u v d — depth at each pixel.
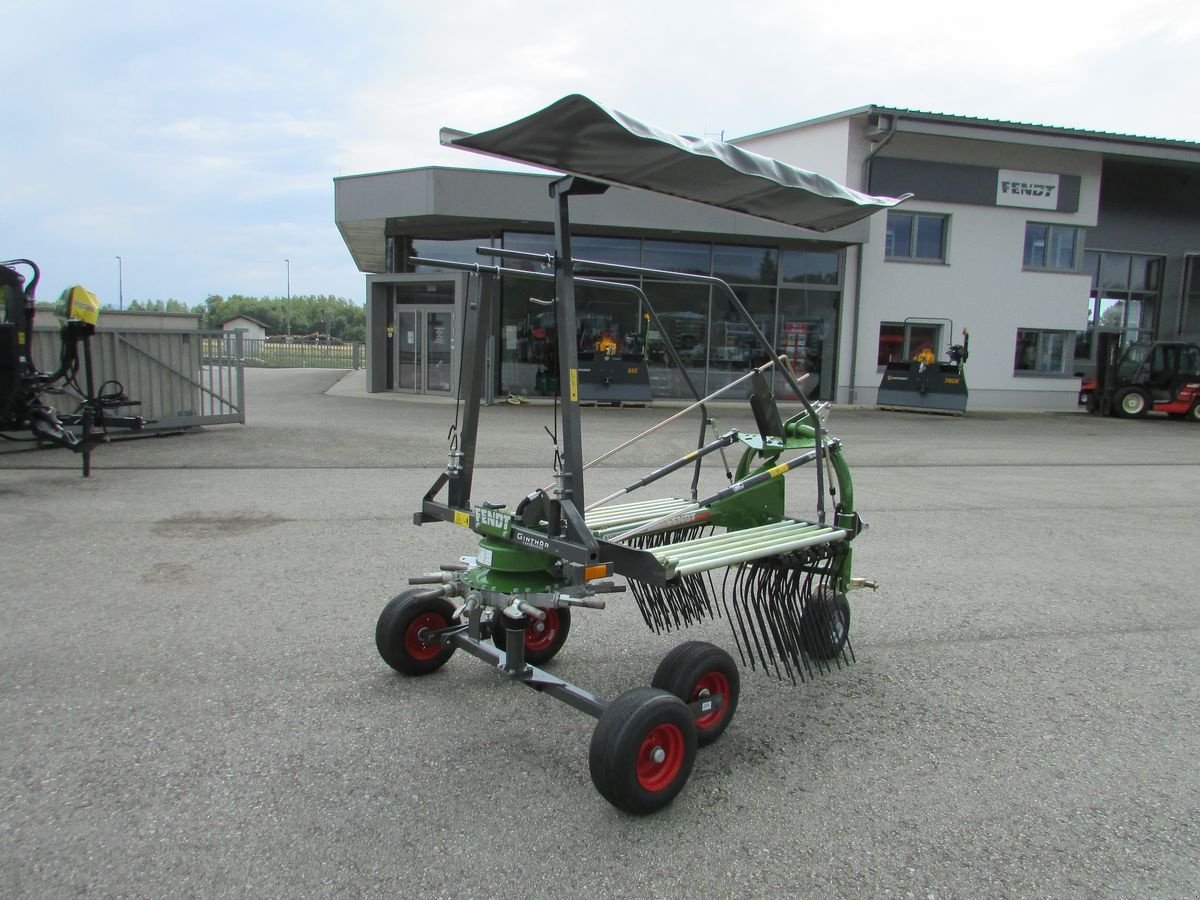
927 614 4.96
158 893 2.32
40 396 8.43
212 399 11.66
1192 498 9.05
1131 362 19.72
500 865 2.49
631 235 18.12
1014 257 21.02
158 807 2.73
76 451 8.08
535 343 17.64
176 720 3.32
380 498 7.48
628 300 18.50
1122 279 23.92
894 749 3.32
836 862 2.57
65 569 5.19
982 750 3.33
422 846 2.57
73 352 8.22
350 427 12.23
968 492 9.05
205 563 5.40
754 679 3.97
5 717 3.30
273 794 2.83
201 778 2.91
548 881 2.43
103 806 2.72
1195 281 24.33
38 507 6.77
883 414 18.27
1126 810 2.91
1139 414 20.14
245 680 3.70
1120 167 23.28
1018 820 2.83
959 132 18.89
